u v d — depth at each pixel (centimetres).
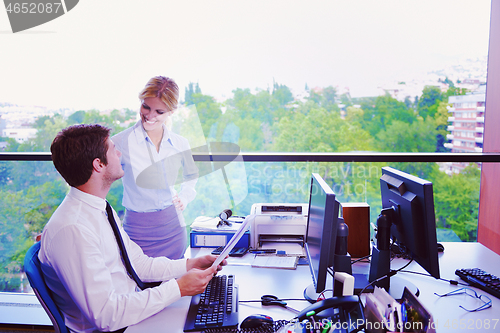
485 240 267
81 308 100
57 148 105
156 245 184
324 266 105
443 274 140
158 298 107
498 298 118
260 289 128
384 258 124
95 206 113
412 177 121
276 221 169
